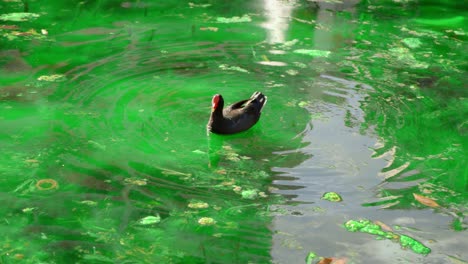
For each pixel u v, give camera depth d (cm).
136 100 974
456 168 813
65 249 630
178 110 953
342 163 820
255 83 1050
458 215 714
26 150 816
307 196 742
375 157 836
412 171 804
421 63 1159
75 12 1347
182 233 664
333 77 1083
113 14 1352
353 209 719
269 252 637
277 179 779
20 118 896
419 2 1544
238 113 905
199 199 728
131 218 686
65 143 838
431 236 675
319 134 895
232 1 1477
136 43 1196
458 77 1102
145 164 800
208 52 1170
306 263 621
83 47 1162
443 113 968
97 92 991
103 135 865
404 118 948
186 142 864
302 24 1342
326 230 678
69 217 683
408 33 1315
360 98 1009
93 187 742
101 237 652
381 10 1466
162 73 1072
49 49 1143
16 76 1028
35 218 679
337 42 1246
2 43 1154
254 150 852
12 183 742
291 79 1071
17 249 627
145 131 884
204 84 1040
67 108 934
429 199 743
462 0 1574
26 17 1297
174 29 1280
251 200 730
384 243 659
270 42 1231
